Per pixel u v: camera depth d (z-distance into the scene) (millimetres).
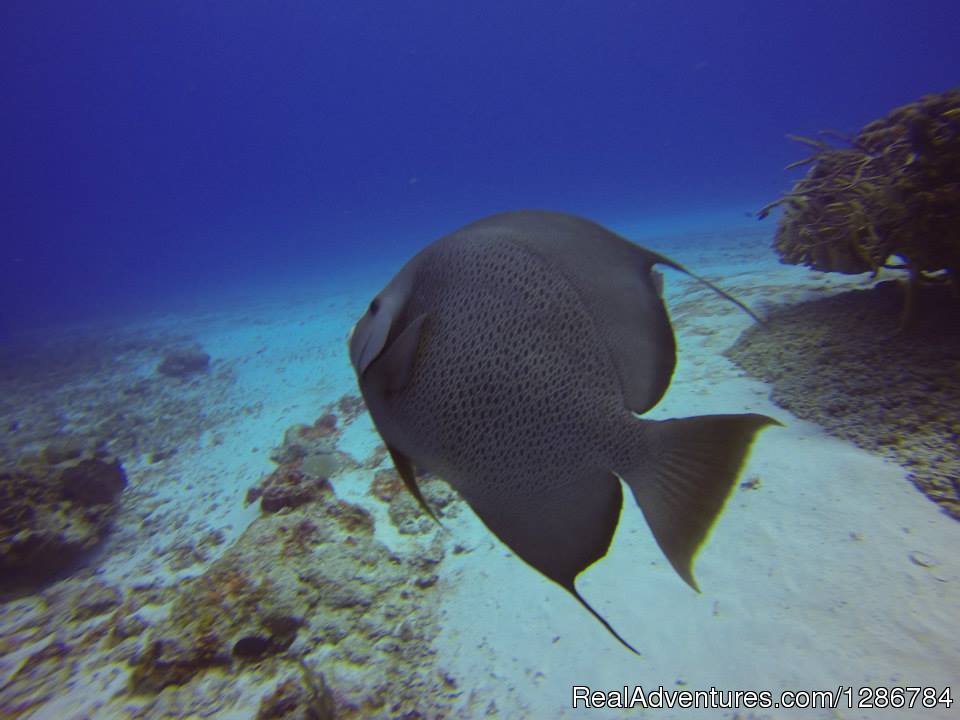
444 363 977
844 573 2895
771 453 3932
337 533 4102
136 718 3023
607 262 929
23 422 11508
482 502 988
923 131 3768
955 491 3117
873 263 4723
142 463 8328
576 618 3199
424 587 3729
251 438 8305
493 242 997
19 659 4301
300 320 16750
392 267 28359
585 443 946
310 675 2994
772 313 6523
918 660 2369
